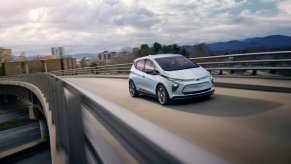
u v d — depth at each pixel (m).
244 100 7.56
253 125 5.08
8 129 50.81
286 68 9.31
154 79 8.76
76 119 2.36
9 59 137.00
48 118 6.77
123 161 1.35
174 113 6.94
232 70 12.68
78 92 2.69
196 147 0.73
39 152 28.98
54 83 5.76
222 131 4.90
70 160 2.56
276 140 4.12
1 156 27.77
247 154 3.67
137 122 1.09
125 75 23.52
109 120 1.54
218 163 0.62
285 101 6.89
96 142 2.42
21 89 37.56
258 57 11.63
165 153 0.75
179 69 8.57
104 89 14.45
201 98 8.65
